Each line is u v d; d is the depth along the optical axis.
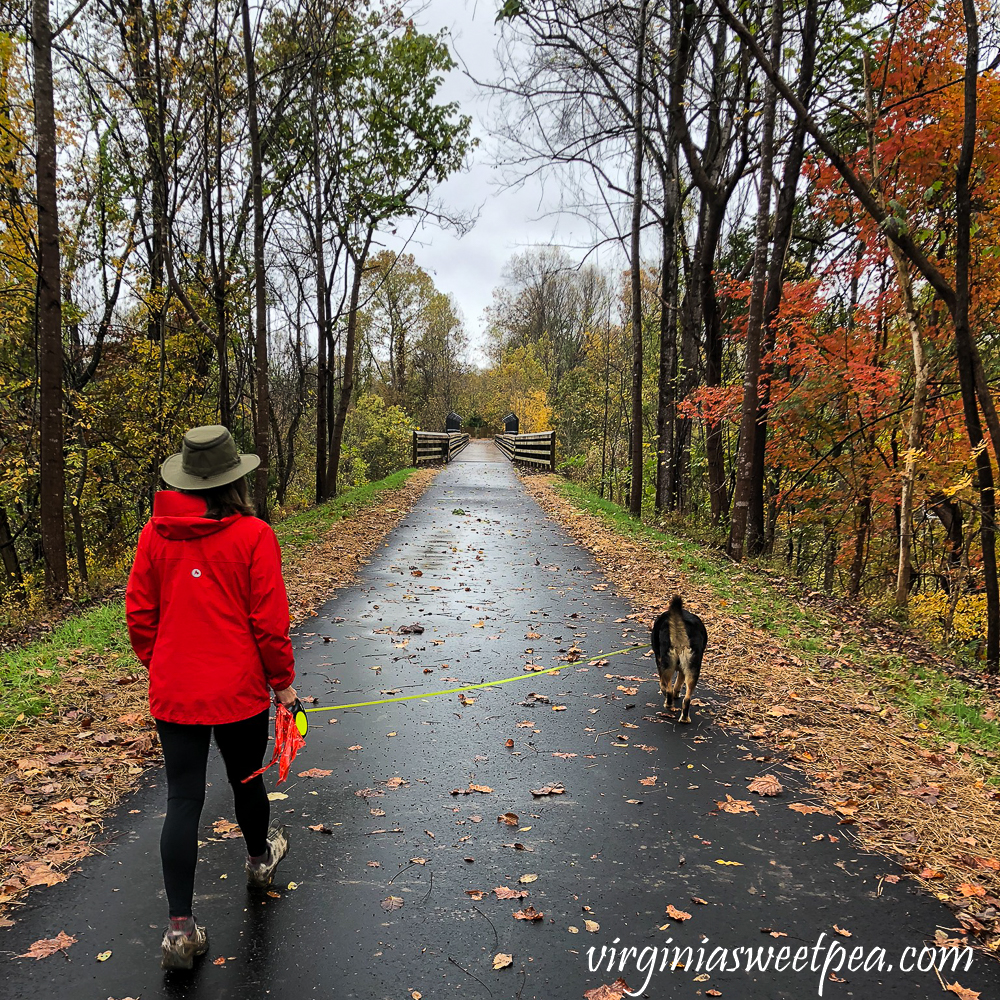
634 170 14.23
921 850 3.51
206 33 13.90
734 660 6.34
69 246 14.69
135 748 4.41
